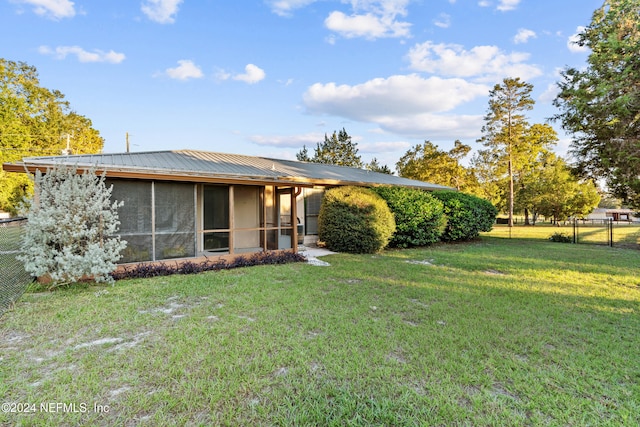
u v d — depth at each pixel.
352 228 10.02
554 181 28.02
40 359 3.08
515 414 2.36
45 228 5.43
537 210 29.91
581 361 3.18
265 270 7.15
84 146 32.69
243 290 5.45
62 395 2.51
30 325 3.88
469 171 28.64
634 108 11.30
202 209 8.90
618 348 3.49
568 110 14.02
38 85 26.75
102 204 5.83
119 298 4.95
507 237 17.20
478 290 5.80
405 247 11.73
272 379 2.76
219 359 3.07
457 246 12.38
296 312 4.41
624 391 2.67
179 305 4.69
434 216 11.94
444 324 4.13
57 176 5.74
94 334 3.64
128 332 3.70
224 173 7.88
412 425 2.22
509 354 3.32
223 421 2.23
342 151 33.28
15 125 23.89
